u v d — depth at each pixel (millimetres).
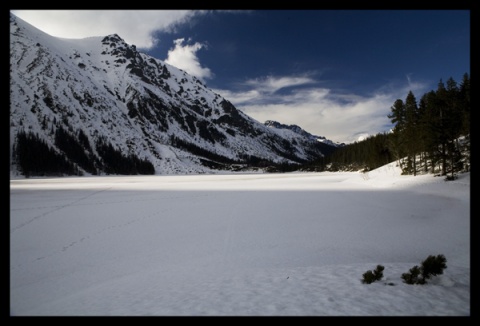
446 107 45250
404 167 53719
